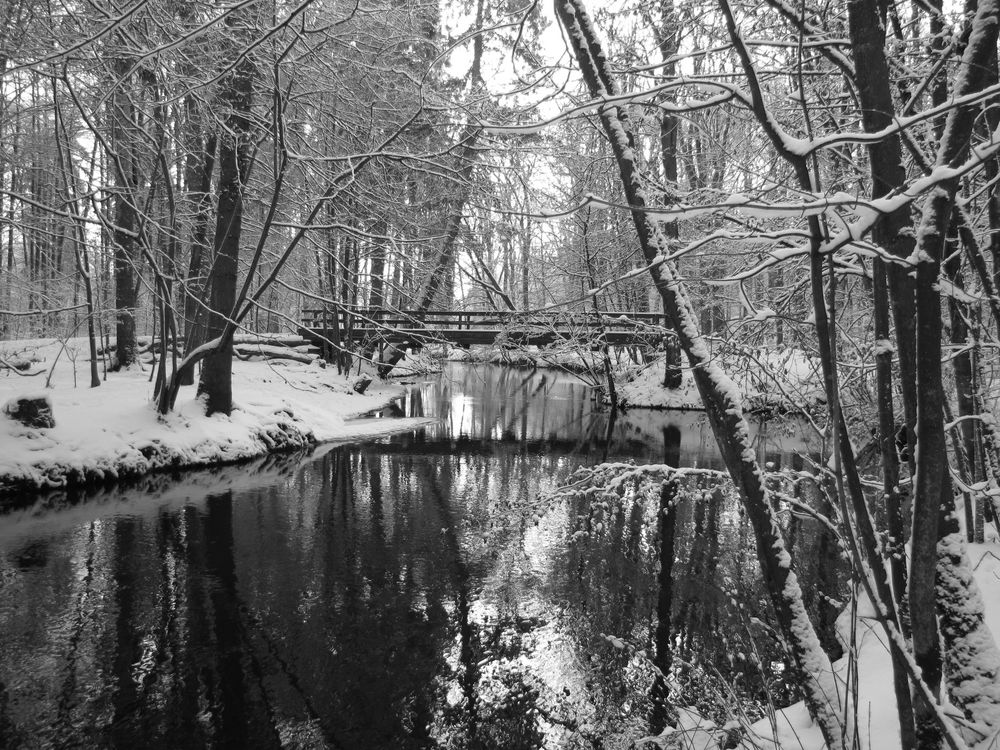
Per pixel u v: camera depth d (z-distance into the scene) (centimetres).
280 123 862
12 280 1950
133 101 879
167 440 1098
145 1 370
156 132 1062
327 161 1027
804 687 240
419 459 1277
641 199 258
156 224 1012
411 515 892
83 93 938
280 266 992
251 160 998
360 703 457
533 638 545
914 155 229
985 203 339
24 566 681
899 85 339
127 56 731
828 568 655
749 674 477
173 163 1172
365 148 978
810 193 182
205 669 495
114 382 1435
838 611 551
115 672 488
